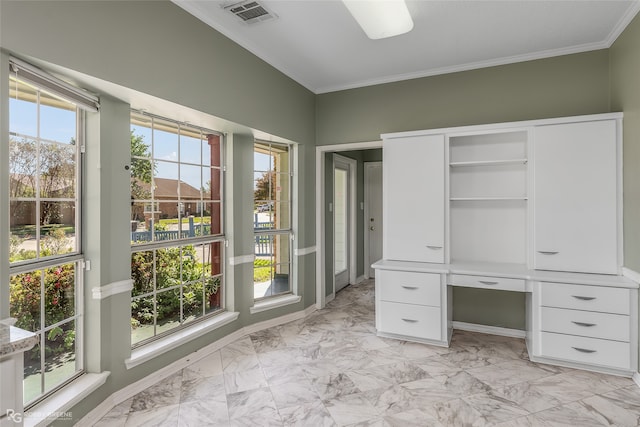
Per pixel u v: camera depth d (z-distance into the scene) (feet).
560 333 8.29
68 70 5.34
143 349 7.55
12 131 5.18
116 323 6.86
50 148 5.84
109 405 6.61
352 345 9.79
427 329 9.67
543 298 8.44
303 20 8.34
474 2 7.61
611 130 8.32
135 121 7.73
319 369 8.34
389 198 10.68
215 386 7.54
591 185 8.48
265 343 9.96
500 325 10.64
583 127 8.55
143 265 7.89
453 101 11.15
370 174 18.56
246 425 6.18
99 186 6.46
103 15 5.79
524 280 8.62
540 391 7.28
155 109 7.66
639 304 7.57
